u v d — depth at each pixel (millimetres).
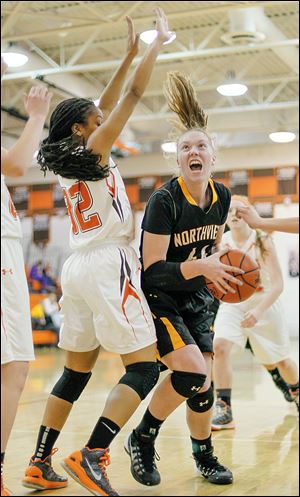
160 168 18438
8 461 3686
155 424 3039
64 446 4105
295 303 17047
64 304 3051
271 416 5316
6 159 2656
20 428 4828
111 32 12664
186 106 3400
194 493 2900
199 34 12914
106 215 2906
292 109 16000
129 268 2891
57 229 19438
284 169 17484
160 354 3002
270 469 3387
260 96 14820
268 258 4848
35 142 2719
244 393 6785
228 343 4973
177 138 3297
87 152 2844
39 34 10641
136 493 2924
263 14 11102
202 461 3184
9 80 12953
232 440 4262
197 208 3090
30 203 19719
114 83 3281
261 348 5281
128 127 16516
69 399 3092
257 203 17672
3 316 2682
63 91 13953
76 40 13094
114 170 3006
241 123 16266
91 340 3041
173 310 3062
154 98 16047
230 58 14055
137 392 2799
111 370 9523
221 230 3340
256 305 5098
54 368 10023
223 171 17922
